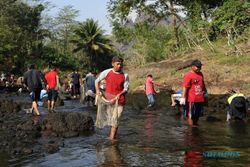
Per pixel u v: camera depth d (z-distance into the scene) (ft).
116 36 151.33
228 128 39.19
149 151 28.43
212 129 38.63
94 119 47.29
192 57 103.96
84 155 27.35
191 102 39.73
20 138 33.55
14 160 26.07
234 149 28.91
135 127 40.73
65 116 38.52
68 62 214.28
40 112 55.77
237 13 104.68
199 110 40.22
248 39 97.50
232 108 44.42
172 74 97.14
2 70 165.37
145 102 73.36
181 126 41.06
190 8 128.47
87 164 24.89
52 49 211.00
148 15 146.82
